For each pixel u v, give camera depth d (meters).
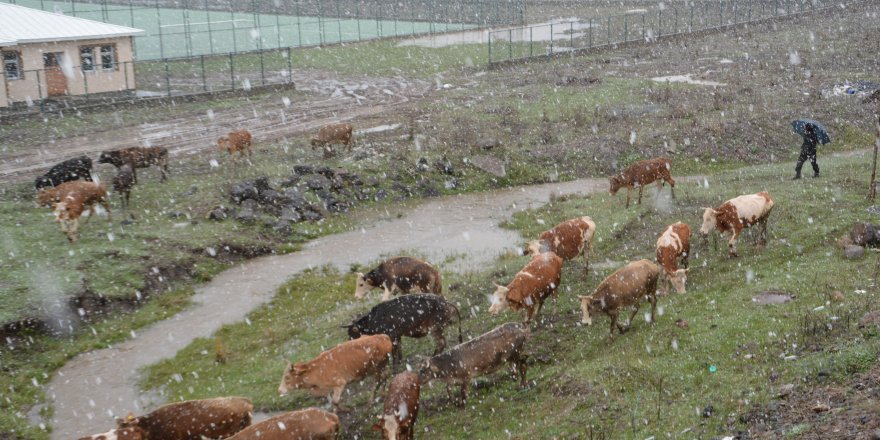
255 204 29.47
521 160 35.47
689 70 53.75
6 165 34.19
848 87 43.50
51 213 28.25
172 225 27.59
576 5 93.88
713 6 85.50
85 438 12.93
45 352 19.70
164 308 22.27
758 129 36.56
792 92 43.69
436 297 16.97
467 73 57.38
